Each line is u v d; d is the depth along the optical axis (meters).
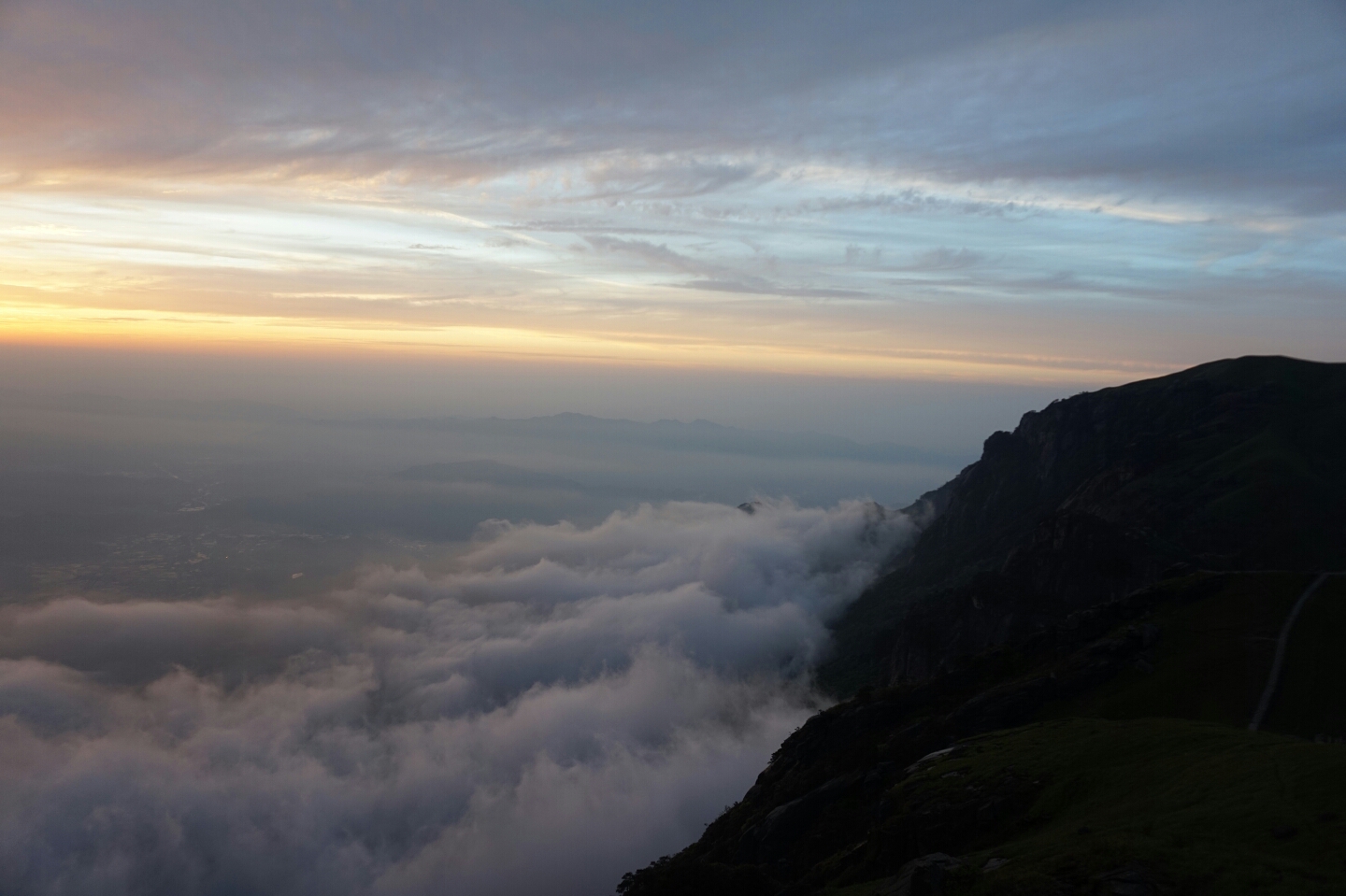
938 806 53.09
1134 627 78.31
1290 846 33.56
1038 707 72.06
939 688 86.44
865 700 92.00
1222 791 40.78
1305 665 66.81
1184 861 34.25
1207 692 65.94
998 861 40.47
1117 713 66.75
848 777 73.69
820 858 63.75
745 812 87.88
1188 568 95.38
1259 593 79.62
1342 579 80.31
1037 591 129.25
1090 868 35.84
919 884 41.03
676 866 60.25
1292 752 42.84
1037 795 50.28
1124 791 46.00
